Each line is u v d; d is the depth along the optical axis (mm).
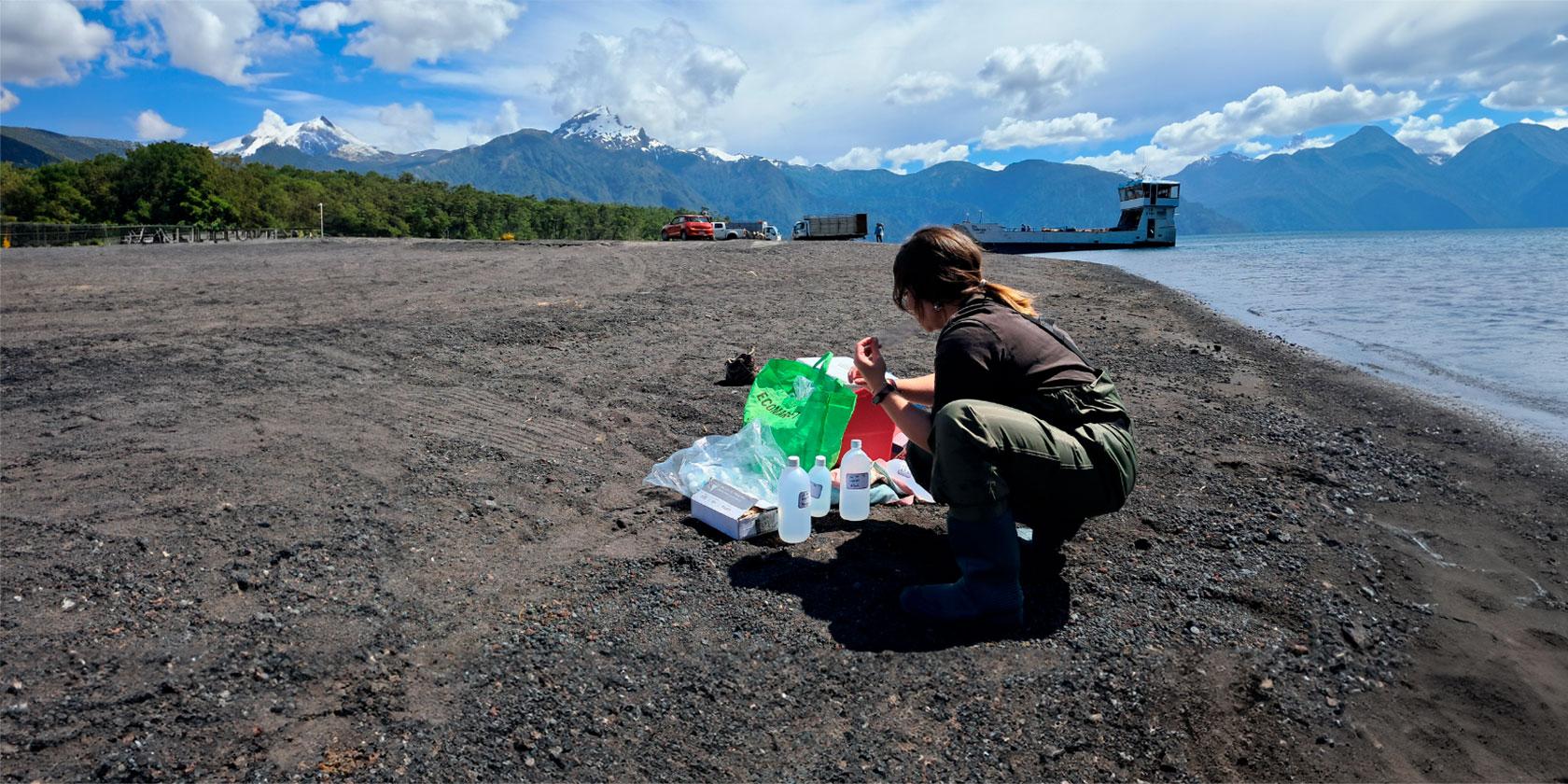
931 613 2422
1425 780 1785
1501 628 2434
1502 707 2045
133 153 109188
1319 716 2006
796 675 2152
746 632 2361
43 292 11312
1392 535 3154
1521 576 2791
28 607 2381
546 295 11125
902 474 3646
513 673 2123
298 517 3131
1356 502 3529
